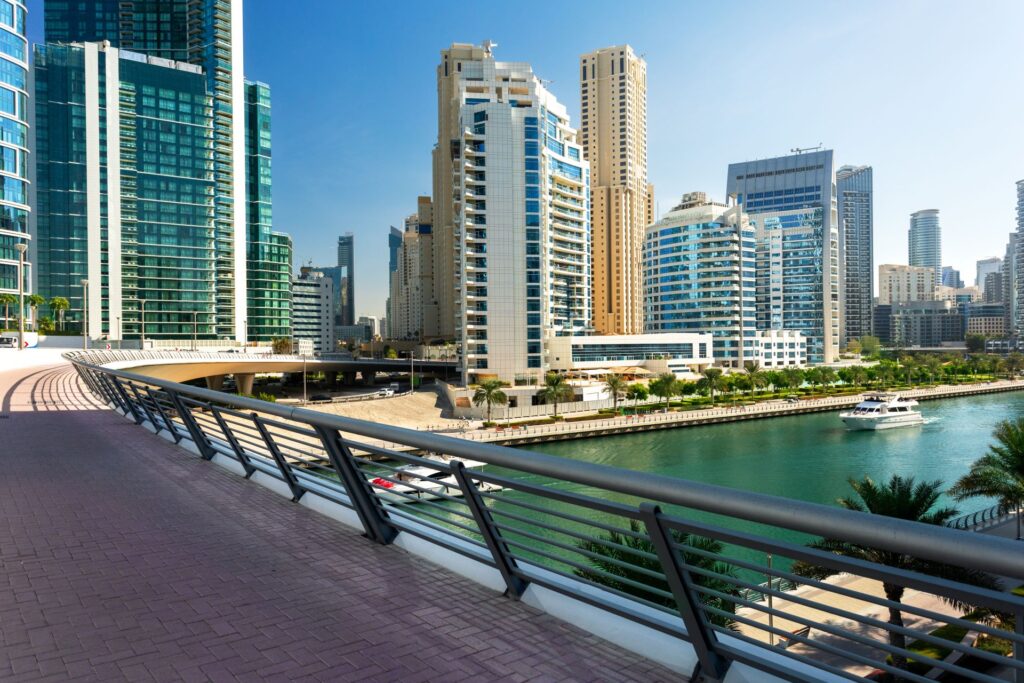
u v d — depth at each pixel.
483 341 98.19
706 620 3.29
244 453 8.68
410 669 3.47
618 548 3.42
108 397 18.28
